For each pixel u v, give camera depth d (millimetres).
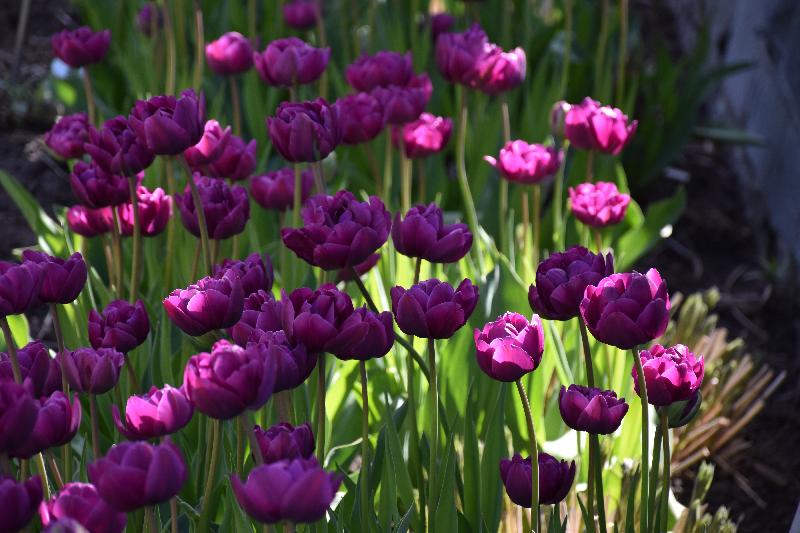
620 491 3102
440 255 2807
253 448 2572
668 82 4824
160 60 4441
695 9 6328
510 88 3400
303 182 3186
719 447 3438
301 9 4371
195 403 2533
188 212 2973
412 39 4645
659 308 2639
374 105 3225
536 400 3141
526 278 3377
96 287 3287
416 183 4277
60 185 4910
